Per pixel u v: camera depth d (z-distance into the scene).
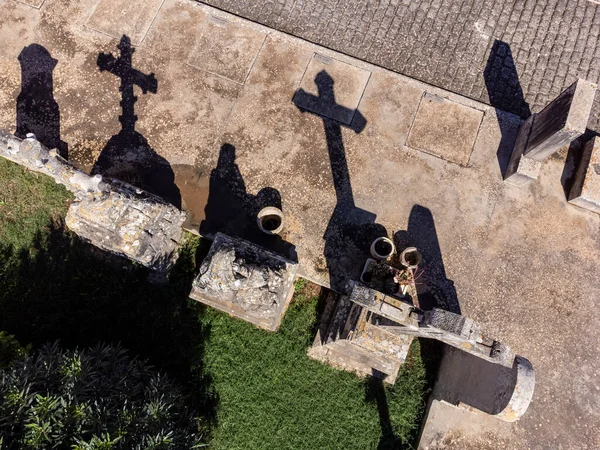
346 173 8.05
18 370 6.24
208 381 7.71
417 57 8.62
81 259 8.05
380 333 6.52
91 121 8.30
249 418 7.63
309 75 8.45
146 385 7.02
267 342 7.90
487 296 7.57
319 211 7.93
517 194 7.95
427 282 7.63
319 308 8.08
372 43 8.68
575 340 7.39
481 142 8.17
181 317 7.89
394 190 7.99
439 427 7.40
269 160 8.11
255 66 8.48
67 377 6.30
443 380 7.50
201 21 8.69
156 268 7.54
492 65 8.59
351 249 7.78
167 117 8.30
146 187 8.02
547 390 7.16
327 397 7.77
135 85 8.42
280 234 7.84
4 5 8.79
